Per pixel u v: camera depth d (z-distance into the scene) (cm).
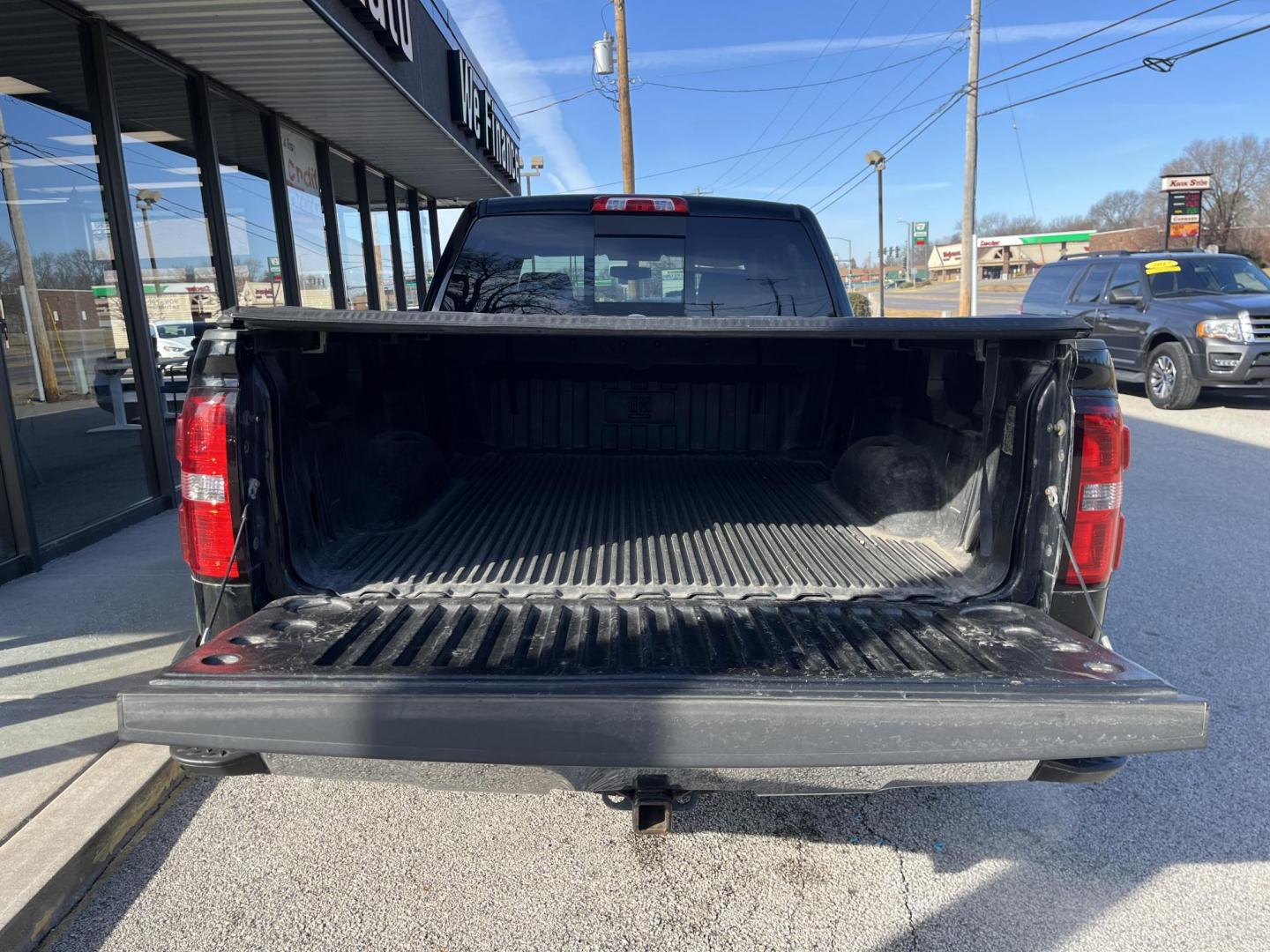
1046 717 193
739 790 209
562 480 414
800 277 415
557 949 242
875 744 193
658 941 246
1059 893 266
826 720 192
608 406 447
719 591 275
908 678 204
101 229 616
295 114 910
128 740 195
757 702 193
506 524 343
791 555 309
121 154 623
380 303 1266
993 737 193
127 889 265
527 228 402
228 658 214
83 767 307
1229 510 704
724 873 277
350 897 263
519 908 259
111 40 617
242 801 316
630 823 304
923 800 320
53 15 565
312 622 242
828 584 280
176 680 200
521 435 450
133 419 642
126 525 620
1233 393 1352
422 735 193
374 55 720
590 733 193
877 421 387
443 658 221
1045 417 249
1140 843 291
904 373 354
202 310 749
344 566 290
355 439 322
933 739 193
